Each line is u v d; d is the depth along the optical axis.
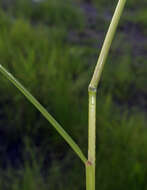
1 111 0.50
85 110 0.51
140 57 0.87
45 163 0.44
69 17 1.00
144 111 0.64
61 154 0.46
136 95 0.68
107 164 0.41
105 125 0.47
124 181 0.40
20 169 0.43
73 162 0.44
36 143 0.47
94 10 1.20
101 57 0.12
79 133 0.47
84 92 0.59
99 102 0.54
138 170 0.40
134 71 0.77
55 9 0.99
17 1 0.97
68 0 1.15
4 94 0.51
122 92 0.68
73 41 0.87
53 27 0.91
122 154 0.43
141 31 1.07
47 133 0.47
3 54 0.57
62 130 0.13
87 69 0.72
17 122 0.48
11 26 0.75
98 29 1.02
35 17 0.95
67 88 0.53
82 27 0.99
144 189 0.40
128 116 0.60
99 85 0.66
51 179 0.40
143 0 1.32
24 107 0.49
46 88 0.51
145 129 0.51
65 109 0.49
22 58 0.55
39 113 0.49
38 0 1.00
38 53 0.64
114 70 0.72
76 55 0.75
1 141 0.47
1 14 0.80
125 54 0.86
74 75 0.66
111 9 1.25
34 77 0.52
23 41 0.67
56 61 0.64
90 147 0.14
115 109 0.59
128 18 1.14
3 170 0.43
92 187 0.14
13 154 0.46
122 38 0.99
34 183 0.37
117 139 0.45
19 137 0.48
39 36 0.73
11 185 0.39
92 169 0.14
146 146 0.45
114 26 0.12
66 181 0.40
